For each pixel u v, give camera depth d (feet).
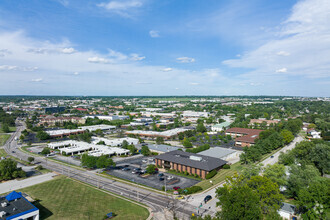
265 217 222.69
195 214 248.73
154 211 258.78
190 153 460.96
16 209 240.73
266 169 302.66
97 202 283.18
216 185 336.70
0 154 551.18
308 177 280.72
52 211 259.60
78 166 444.14
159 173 397.60
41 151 575.79
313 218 214.69
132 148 535.60
